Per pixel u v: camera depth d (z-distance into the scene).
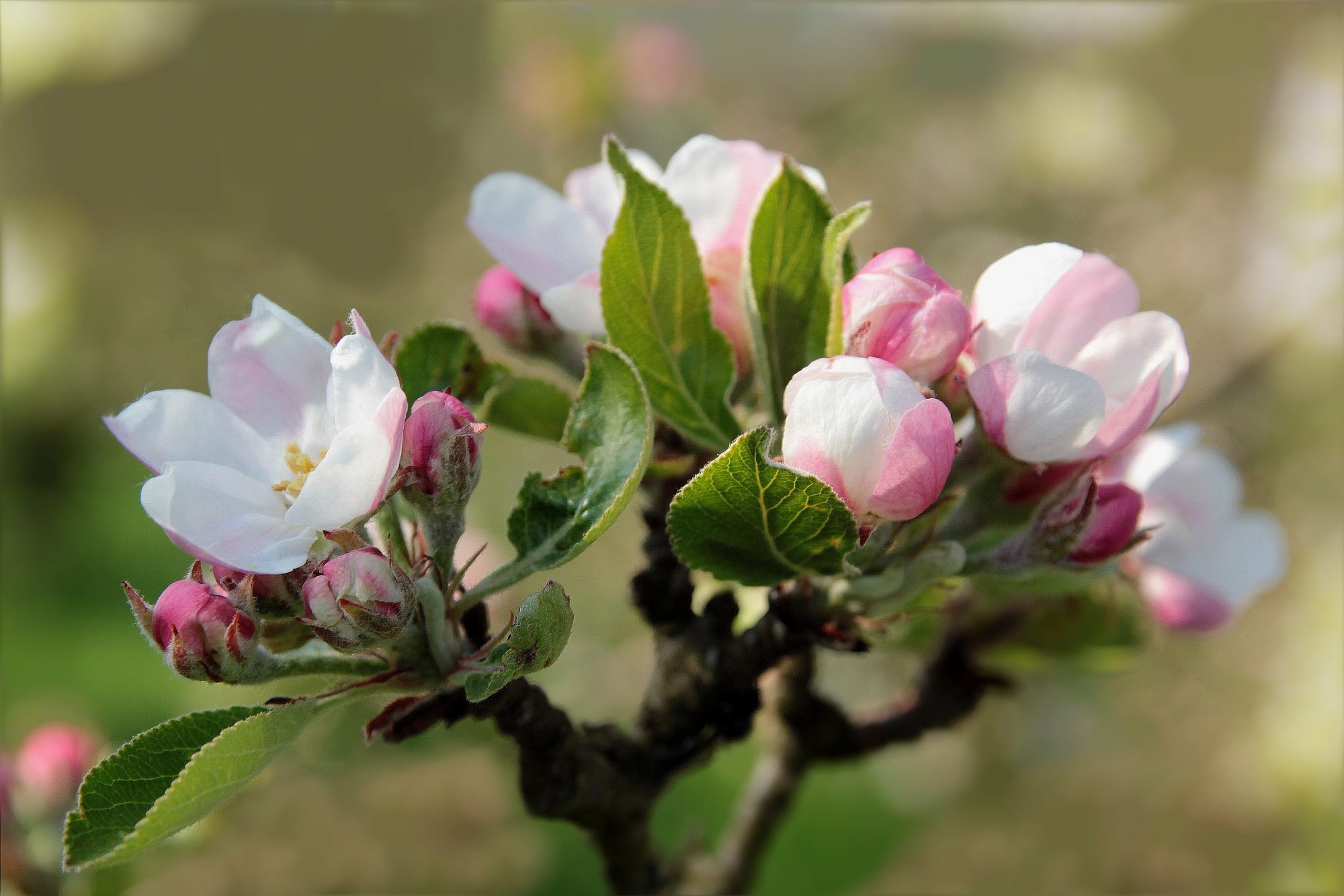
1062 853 1.14
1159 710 1.21
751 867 0.56
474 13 1.58
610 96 1.57
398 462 0.43
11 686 1.32
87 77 1.48
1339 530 1.02
